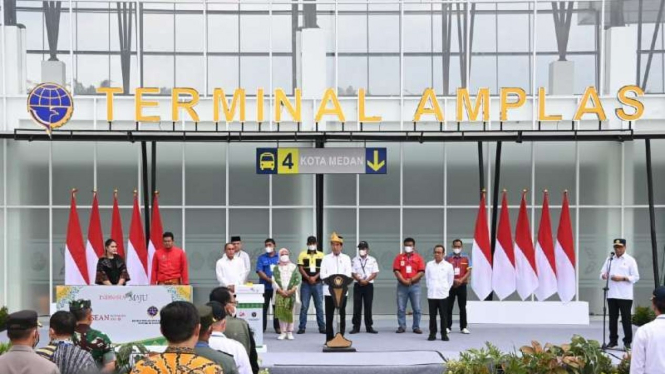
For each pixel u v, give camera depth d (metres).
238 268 16.77
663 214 20.02
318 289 17.02
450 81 19.92
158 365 4.80
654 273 18.23
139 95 17.88
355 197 20.12
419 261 17.30
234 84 19.84
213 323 6.82
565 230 17.39
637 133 18.77
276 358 13.61
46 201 19.81
